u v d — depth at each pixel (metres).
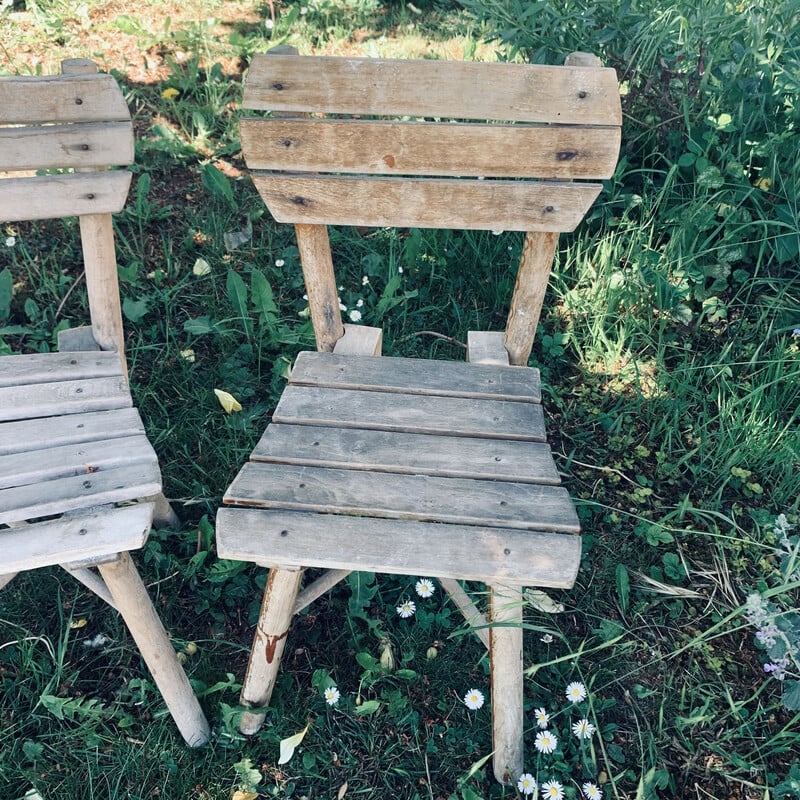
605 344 2.35
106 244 1.56
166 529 1.92
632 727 1.65
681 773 1.58
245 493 1.31
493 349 1.69
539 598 1.83
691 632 1.81
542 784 1.53
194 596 1.82
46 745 1.55
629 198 2.44
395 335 2.37
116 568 1.27
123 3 3.54
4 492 1.27
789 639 1.52
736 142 2.42
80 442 1.38
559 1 2.53
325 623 1.80
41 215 1.52
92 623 1.76
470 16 3.33
